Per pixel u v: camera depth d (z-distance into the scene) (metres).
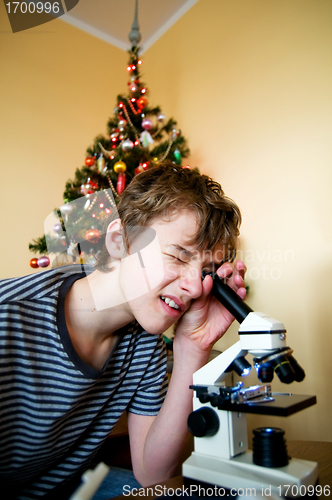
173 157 2.17
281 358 0.59
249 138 2.30
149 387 1.00
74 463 0.90
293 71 2.10
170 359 1.88
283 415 0.53
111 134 2.20
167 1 2.92
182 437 0.83
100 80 3.22
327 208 1.83
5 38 2.80
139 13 3.03
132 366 0.99
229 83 2.50
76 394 0.75
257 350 0.61
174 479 0.65
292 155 2.03
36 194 2.72
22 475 0.81
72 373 0.74
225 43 2.58
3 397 0.68
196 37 2.82
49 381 0.72
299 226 1.94
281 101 2.14
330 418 1.67
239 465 0.60
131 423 0.99
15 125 2.72
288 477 0.55
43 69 2.93
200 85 2.73
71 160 2.94
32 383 0.70
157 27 3.19
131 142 2.03
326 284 1.78
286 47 2.16
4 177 2.62
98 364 0.87
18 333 0.70
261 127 2.24
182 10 2.98
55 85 2.96
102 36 3.29
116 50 3.37
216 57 2.63
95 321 0.82
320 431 1.68
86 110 3.09
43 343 0.72
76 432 0.85
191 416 0.65
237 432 0.65
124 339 0.94
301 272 1.89
